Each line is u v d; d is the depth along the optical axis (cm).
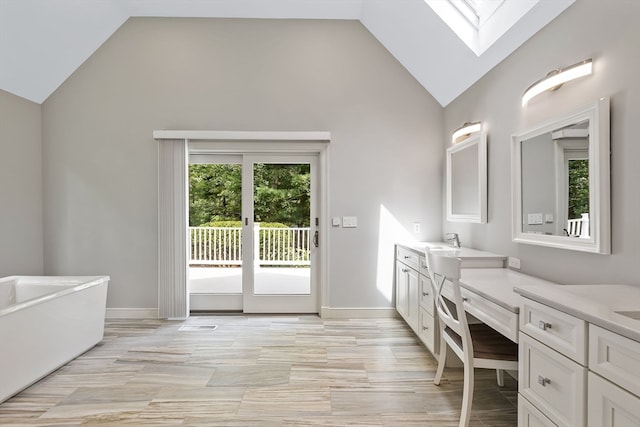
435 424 191
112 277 370
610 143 162
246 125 370
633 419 93
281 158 381
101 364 262
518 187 233
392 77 372
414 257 299
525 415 141
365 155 372
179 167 362
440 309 216
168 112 368
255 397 217
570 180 184
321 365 260
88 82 366
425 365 261
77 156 367
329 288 371
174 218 364
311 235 384
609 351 101
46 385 231
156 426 189
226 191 386
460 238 330
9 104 331
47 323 241
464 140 316
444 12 270
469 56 279
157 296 371
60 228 367
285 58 370
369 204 372
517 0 217
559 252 197
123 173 369
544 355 130
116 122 367
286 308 384
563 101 194
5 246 329
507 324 157
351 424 191
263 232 384
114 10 347
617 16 158
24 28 295
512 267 243
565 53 193
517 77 239
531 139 220
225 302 386
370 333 325
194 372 249
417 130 373
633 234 151
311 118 371
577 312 111
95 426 189
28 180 351
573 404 114
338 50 371
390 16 323
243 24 369
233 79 369
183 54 368
